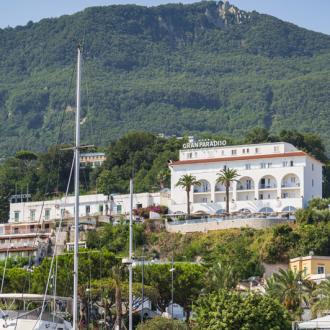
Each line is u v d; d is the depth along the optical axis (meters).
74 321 151.75
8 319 157.88
